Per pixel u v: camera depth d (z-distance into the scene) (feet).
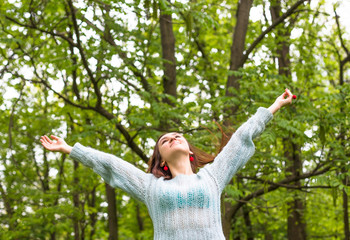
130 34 27.58
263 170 27.43
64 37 25.45
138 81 30.14
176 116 24.80
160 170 10.27
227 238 29.43
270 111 10.55
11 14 26.94
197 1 29.45
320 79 38.88
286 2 32.63
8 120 33.04
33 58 28.68
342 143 26.94
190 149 11.13
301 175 27.45
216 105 26.35
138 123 25.45
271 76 26.35
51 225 35.22
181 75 33.42
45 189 37.68
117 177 10.11
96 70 26.55
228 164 9.95
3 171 33.94
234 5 36.81
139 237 44.88
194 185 9.52
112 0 23.59
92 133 26.58
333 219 40.60
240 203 29.66
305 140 24.49
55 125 33.40
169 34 31.63
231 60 32.04
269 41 32.48
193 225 9.25
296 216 34.68
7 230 33.30
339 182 22.93
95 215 40.50
